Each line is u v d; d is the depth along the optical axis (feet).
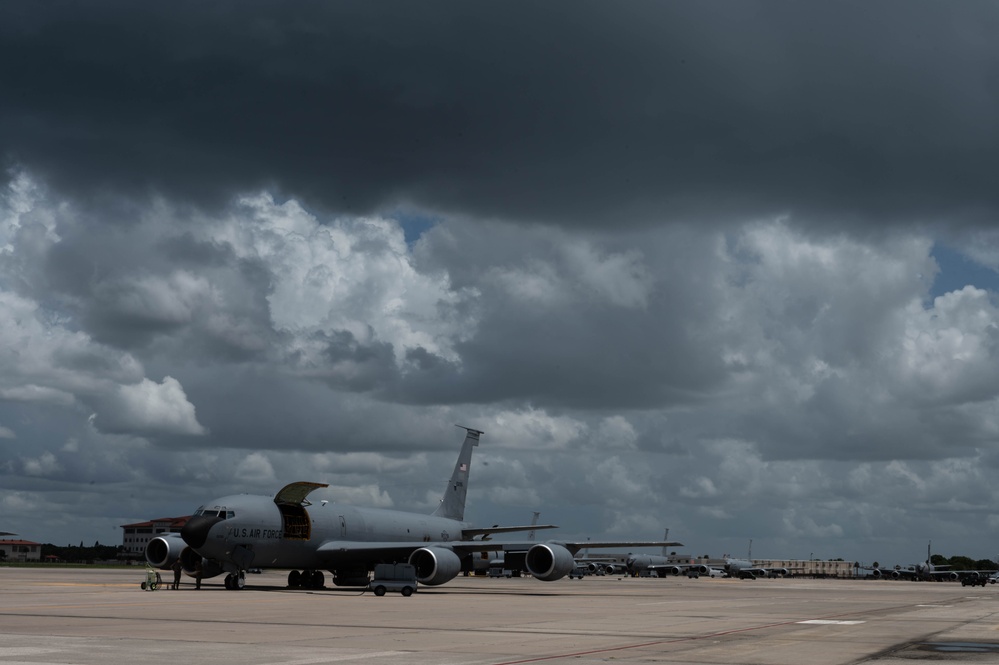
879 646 73.92
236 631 79.77
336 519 190.60
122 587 174.70
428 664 57.67
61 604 117.39
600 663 59.52
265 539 172.86
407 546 178.50
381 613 107.86
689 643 74.90
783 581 497.46
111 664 55.36
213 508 167.43
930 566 583.99
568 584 305.73
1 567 426.10
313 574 194.70
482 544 185.68
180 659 58.49
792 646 73.10
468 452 257.34
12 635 73.92
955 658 65.46
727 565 636.07
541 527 207.31
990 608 147.43
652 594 203.92
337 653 63.46
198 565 176.65
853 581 549.54
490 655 63.62
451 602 139.03
